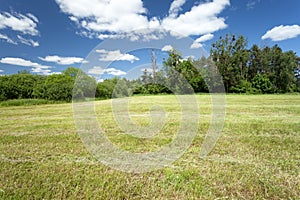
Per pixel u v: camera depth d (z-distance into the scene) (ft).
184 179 7.01
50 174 7.38
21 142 11.73
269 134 12.95
